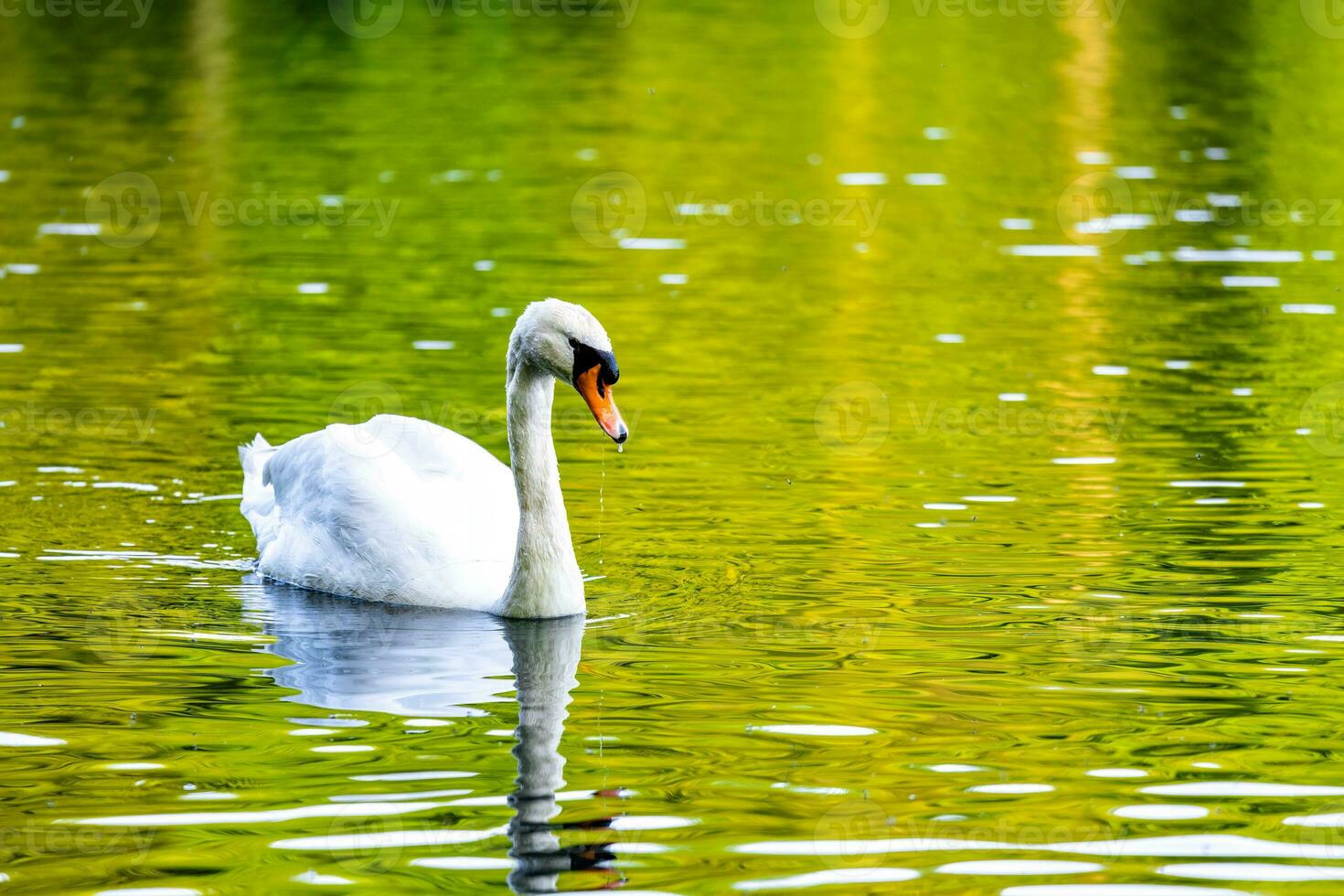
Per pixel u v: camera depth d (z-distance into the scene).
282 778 9.30
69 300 21.52
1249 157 30.52
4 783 9.23
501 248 24.55
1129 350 19.67
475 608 12.55
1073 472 15.59
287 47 41.59
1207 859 8.33
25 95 35.19
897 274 23.30
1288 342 19.97
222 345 19.67
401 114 34.16
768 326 20.81
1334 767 9.39
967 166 29.98
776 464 15.94
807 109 34.81
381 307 21.42
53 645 11.50
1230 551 13.38
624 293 22.33
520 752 9.67
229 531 14.23
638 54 40.75
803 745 9.77
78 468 15.60
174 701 10.51
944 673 10.94
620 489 15.26
